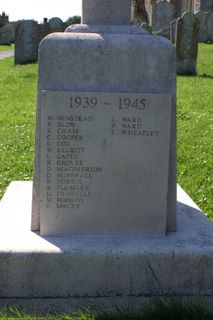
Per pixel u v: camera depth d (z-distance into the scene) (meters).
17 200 3.14
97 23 2.80
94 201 2.71
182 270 2.59
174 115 2.70
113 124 2.66
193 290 2.61
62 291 2.58
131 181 2.71
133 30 2.77
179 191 3.37
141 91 2.67
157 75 2.67
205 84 8.34
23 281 2.56
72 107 2.64
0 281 2.56
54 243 2.62
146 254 2.57
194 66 9.57
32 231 2.75
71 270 2.56
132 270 2.58
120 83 2.66
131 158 2.69
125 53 2.65
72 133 2.66
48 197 2.70
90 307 2.49
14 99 7.63
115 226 2.74
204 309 2.44
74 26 2.75
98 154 2.68
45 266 2.55
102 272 2.58
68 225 2.72
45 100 2.62
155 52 2.65
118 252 2.57
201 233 2.77
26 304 2.52
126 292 2.60
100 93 2.63
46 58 2.63
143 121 2.67
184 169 4.27
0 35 24.61
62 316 2.40
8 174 4.17
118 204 2.72
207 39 17.11
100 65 2.64
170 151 2.73
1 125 5.91
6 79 9.79
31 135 5.41
